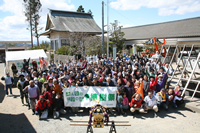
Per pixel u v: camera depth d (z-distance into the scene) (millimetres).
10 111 7398
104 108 4871
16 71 11914
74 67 11000
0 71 18844
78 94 7098
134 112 7172
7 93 9719
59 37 28781
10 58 14375
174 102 7449
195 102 7465
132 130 5672
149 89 7562
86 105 7051
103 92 7039
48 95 6812
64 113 6922
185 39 21328
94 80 7387
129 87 7277
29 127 5910
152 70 9117
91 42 24516
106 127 5945
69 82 8453
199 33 20312
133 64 12852
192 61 11633
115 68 9773
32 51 16141
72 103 7078
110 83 7625
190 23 24969
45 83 6879
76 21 32094
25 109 7652
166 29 26797
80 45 24953
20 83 8023
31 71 11141
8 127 5902
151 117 6684
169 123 6121
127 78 7977
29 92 6891
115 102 7027
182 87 8828
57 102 6809
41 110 6609
